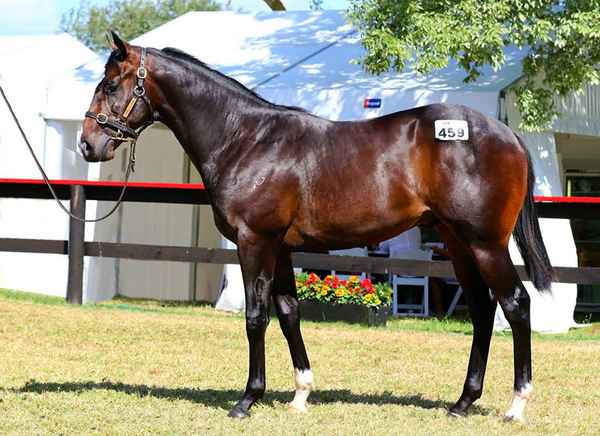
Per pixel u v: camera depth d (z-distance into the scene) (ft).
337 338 34.63
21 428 19.36
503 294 20.47
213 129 21.29
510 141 20.58
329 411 21.63
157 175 52.85
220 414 21.01
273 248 20.99
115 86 21.33
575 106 43.75
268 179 20.77
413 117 20.90
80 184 42.14
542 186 40.57
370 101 40.81
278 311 21.77
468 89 39.93
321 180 20.75
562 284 39.75
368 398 23.76
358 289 39.47
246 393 21.02
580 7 39.17
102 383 24.81
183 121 21.49
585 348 34.01
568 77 39.91
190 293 53.83
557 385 26.66
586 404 23.93
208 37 52.70
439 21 38.68
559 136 45.70
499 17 39.01
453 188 20.27
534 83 41.32
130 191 41.86
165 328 35.65
